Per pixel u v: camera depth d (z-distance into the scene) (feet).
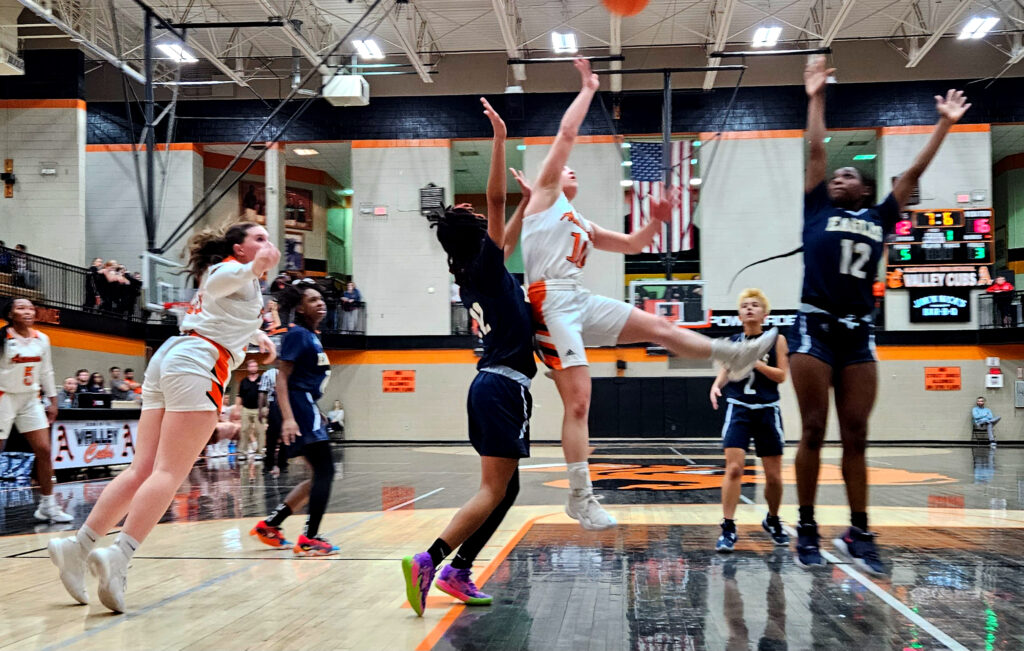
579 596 12.86
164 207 84.58
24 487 36.81
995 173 101.50
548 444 83.82
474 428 12.20
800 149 82.53
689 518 22.79
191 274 14.24
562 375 12.17
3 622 11.53
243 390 57.72
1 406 23.31
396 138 86.33
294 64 82.99
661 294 78.02
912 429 81.35
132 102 85.40
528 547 17.67
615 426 84.69
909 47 81.56
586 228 12.90
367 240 86.53
